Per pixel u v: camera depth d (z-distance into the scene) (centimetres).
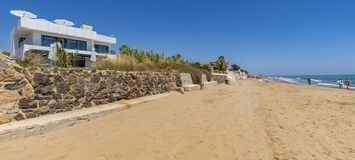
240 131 736
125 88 1144
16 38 2973
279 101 1488
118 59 1309
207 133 704
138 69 1383
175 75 1805
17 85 670
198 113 992
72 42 2925
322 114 1045
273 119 922
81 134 652
